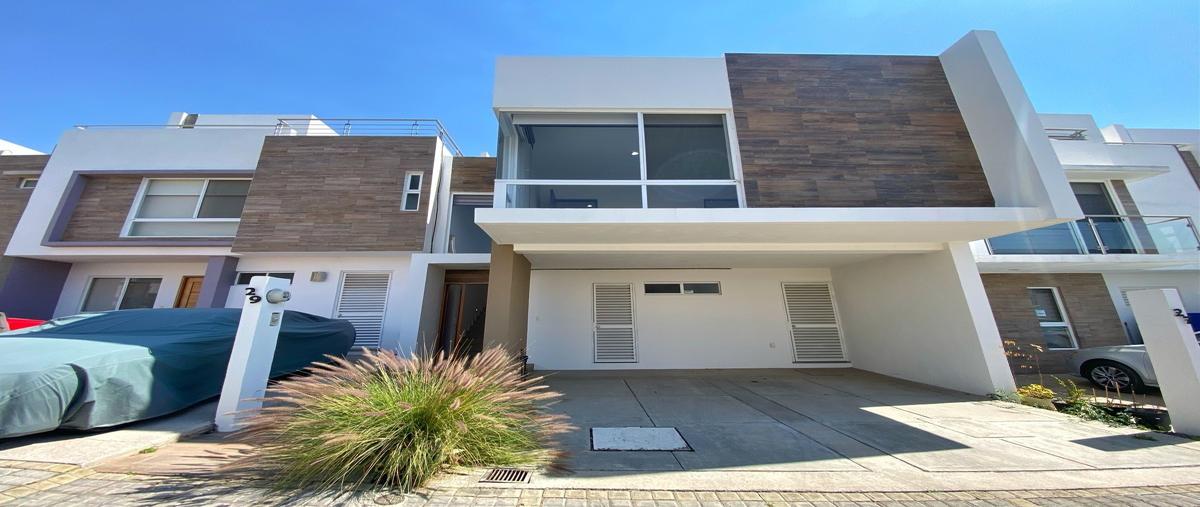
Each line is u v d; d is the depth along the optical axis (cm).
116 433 304
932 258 637
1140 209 853
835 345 837
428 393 268
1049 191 498
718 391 586
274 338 390
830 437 354
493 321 580
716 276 871
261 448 254
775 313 853
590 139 582
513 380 344
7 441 280
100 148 859
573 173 565
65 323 439
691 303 852
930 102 612
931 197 565
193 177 857
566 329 826
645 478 256
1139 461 299
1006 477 267
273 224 784
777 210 501
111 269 845
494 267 603
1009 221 495
